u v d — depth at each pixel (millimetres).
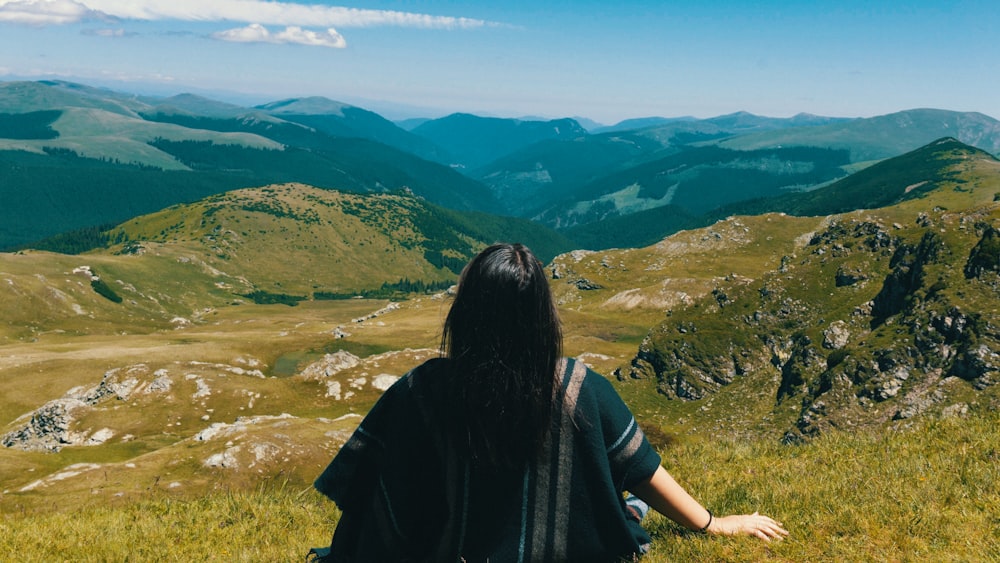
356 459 3064
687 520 3324
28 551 7289
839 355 151000
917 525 5039
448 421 2744
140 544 7453
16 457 102625
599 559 2973
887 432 9398
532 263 2727
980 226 151375
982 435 7906
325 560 3381
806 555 4570
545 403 2674
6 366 178125
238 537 7695
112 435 133500
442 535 2889
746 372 181500
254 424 93375
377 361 170375
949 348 129875
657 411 179750
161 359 194500
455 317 2770
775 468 8047
